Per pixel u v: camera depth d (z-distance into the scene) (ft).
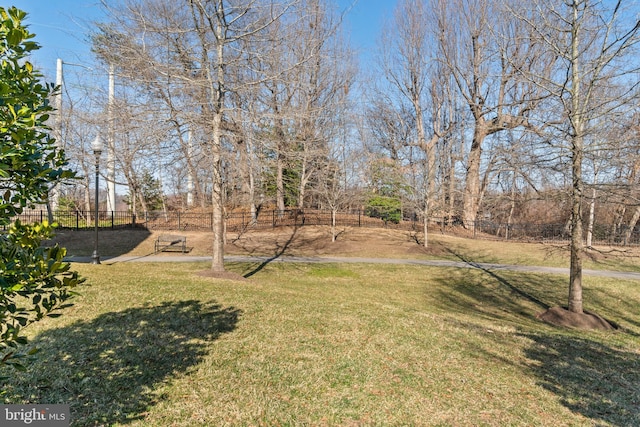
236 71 31.19
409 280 42.75
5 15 5.99
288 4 28.50
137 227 68.90
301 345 16.28
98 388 11.17
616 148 24.43
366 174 78.54
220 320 18.61
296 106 34.55
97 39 28.81
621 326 29.04
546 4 26.09
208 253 54.34
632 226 68.90
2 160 5.57
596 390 14.19
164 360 13.51
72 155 41.96
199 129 29.71
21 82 5.97
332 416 10.85
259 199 55.26
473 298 36.76
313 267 47.03
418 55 84.64
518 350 18.63
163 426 9.58
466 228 82.58
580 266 28.94
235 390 11.85
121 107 27.50
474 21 69.26
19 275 5.75
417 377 14.03
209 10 29.96
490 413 11.80
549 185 30.53
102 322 16.72
